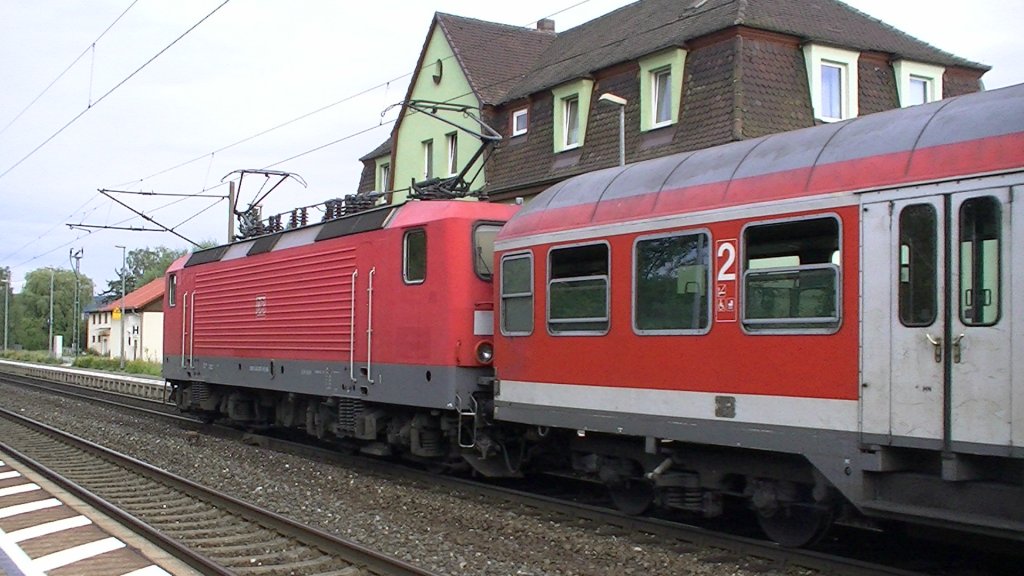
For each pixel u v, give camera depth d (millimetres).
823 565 7637
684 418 8453
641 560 8250
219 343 18312
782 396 7629
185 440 17672
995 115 6641
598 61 23547
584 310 9602
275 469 14102
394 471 13438
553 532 9383
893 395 6875
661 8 24516
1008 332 6270
